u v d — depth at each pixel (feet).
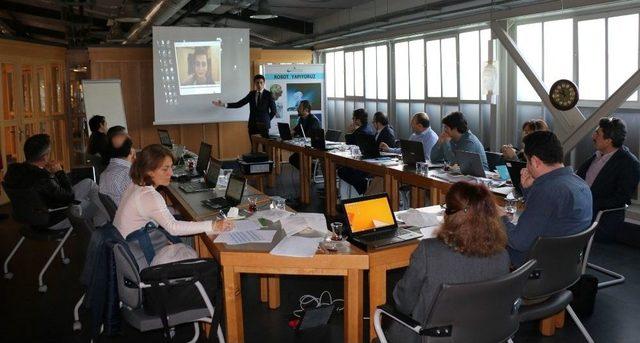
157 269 8.11
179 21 36.78
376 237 9.11
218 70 32.19
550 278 8.20
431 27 25.13
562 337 10.50
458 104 26.30
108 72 32.96
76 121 33.27
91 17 36.50
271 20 39.37
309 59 38.55
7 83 25.12
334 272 8.67
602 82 18.56
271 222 10.43
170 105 31.58
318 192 25.30
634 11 17.13
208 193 13.92
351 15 33.96
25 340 11.00
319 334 10.89
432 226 9.80
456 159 15.78
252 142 28.55
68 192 13.93
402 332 7.22
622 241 16.38
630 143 17.84
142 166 9.72
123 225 9.53
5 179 13.55
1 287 13.99
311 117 27.12
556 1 17.53
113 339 10.86
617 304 12.01
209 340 8.66
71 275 14.84
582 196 8.74
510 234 8.91
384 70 33.42
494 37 21.13
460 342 6.42
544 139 8.77
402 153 17.34
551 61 20.53
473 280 6.46
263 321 11.54
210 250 9.70
